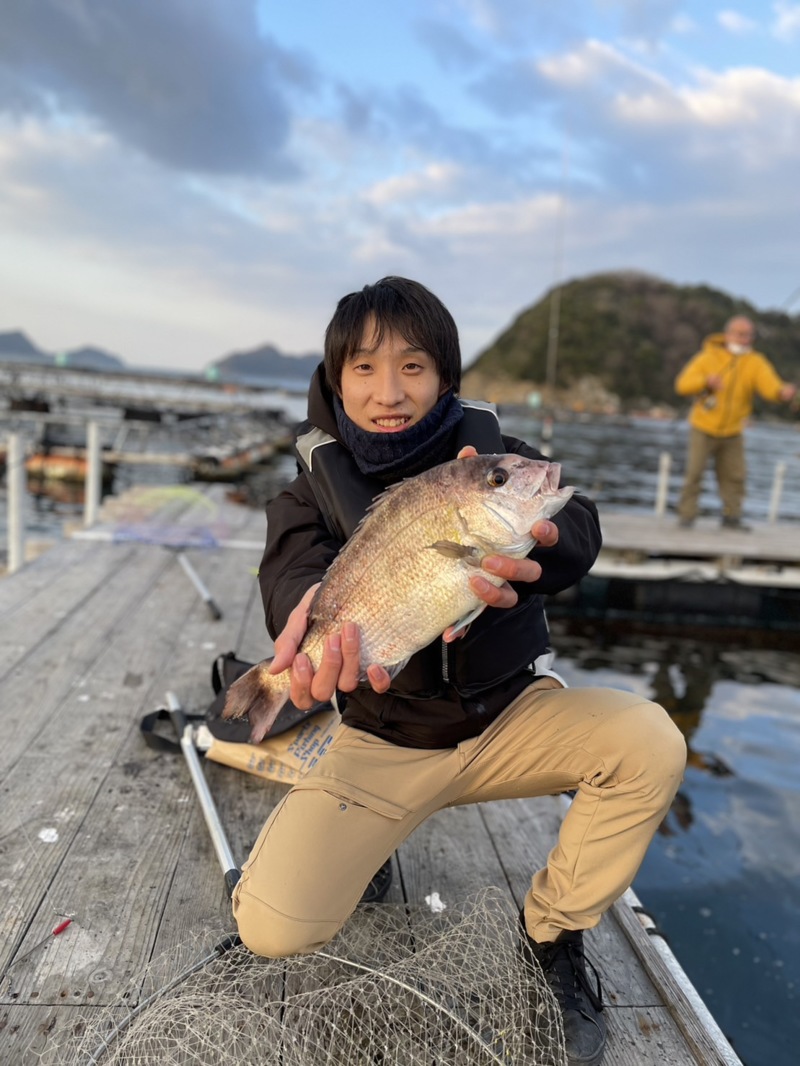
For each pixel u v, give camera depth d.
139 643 4.37
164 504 9.26
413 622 1.66
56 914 2.12
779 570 8.43
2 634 4.35
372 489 1.96
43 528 12.34
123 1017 1.76
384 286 1.92
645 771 1.76
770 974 3.08
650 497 18.61
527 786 1.96
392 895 2.29
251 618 4.98
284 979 1.87
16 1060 1.64
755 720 5.80
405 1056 1.60
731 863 3.83
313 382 2.03
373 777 1.87
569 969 1.85
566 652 7.38
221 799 2.77
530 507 1.62
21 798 2.71
